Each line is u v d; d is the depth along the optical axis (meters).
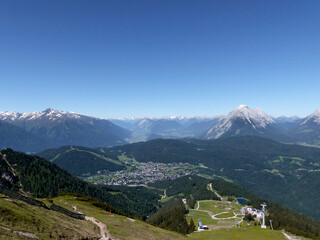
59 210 65.38
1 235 34.25
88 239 50.12
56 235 43.59
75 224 56.28
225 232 126.00
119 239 57.53
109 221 72.75
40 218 46.94
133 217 123.62
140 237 65.56
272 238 111.62
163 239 73.75
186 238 94.88
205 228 144.00
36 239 38.28
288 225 157.12
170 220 178.38
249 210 195.62
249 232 125.69
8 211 42.34
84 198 129.62
